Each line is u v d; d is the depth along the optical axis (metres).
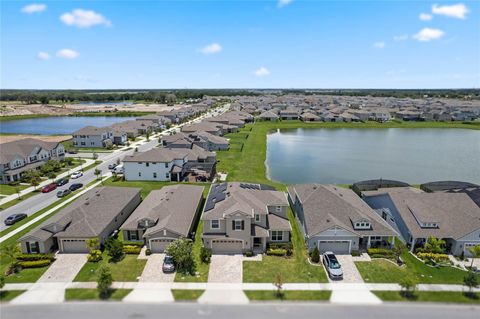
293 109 180.25
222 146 89.06
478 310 25.20
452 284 28.84
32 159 67.44
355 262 32.69
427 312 24.92
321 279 29.62
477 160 81.19
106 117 184.50
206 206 38.06
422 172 70.38
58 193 51.31
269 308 25.33
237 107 199.62
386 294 27.31
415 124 145.50
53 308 25.19
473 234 33.44
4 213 44.56
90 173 65.56
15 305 25.56
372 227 35.16
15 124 154.50
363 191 48.16
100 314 24.44
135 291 27.50
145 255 33.69
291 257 33.62
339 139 112.12
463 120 158.38
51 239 34.69
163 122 129.25
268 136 117.75
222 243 34.34
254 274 30.38
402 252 33.84
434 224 35.09
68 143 97.19
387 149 94.88
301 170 71.75
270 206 38.16
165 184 58.31
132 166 60.69
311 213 37.38
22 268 31.06
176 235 33.88
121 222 40.72
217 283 28.84
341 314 24.64
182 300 26.25
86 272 30.52
